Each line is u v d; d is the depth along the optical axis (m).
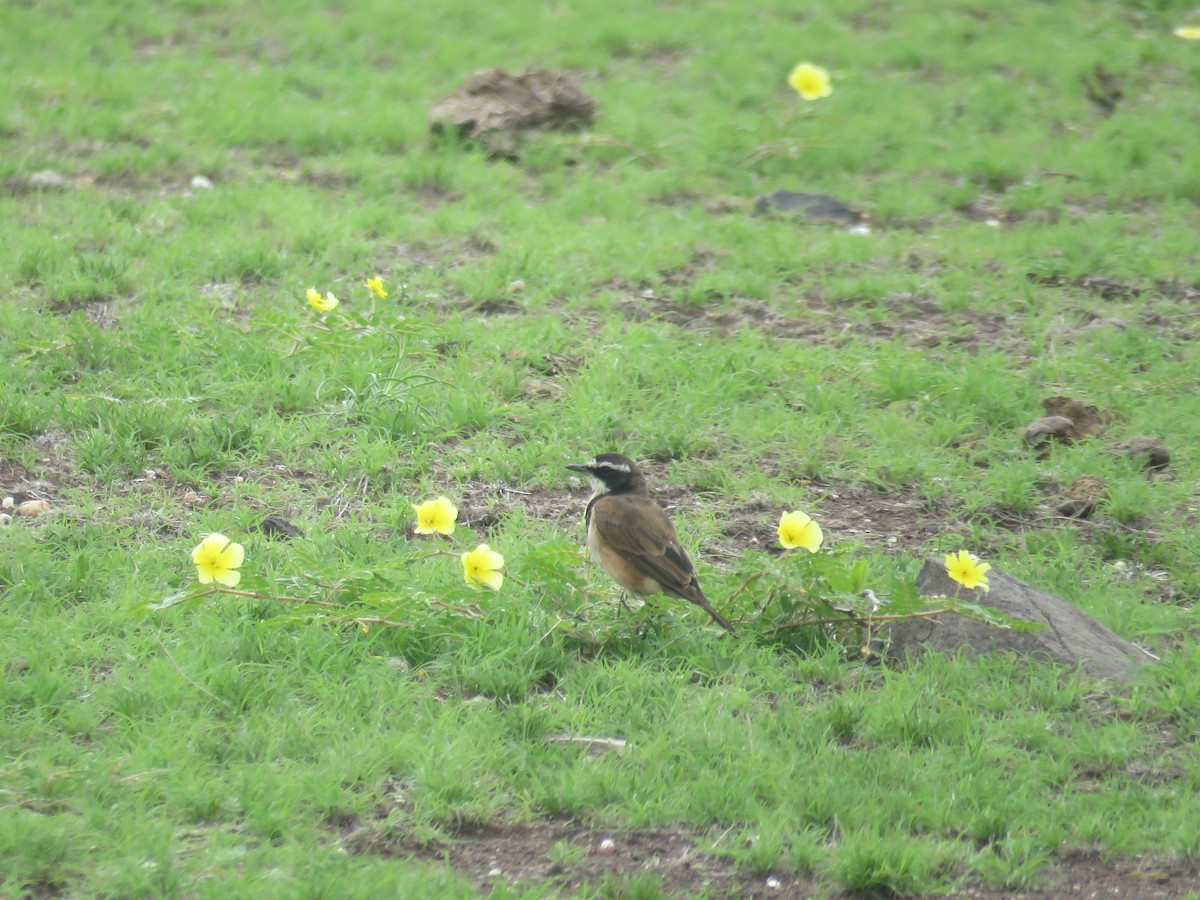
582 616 10.18
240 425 12.93
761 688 9.62
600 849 7.88
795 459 13.24
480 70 23.44
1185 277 17.80
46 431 12.94
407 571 10.72
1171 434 13.95
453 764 8.34
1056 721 9.31
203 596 9.82
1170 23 30.23
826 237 18.98
